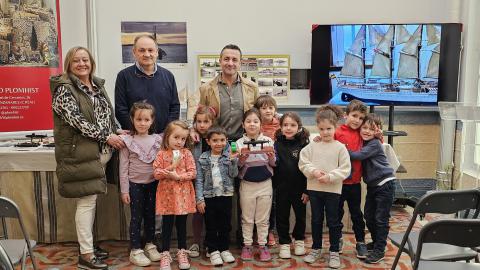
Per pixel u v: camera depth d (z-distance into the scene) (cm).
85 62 267
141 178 282
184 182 278
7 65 352
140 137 286
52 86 265
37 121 367
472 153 416
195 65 427
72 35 398
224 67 294
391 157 310
